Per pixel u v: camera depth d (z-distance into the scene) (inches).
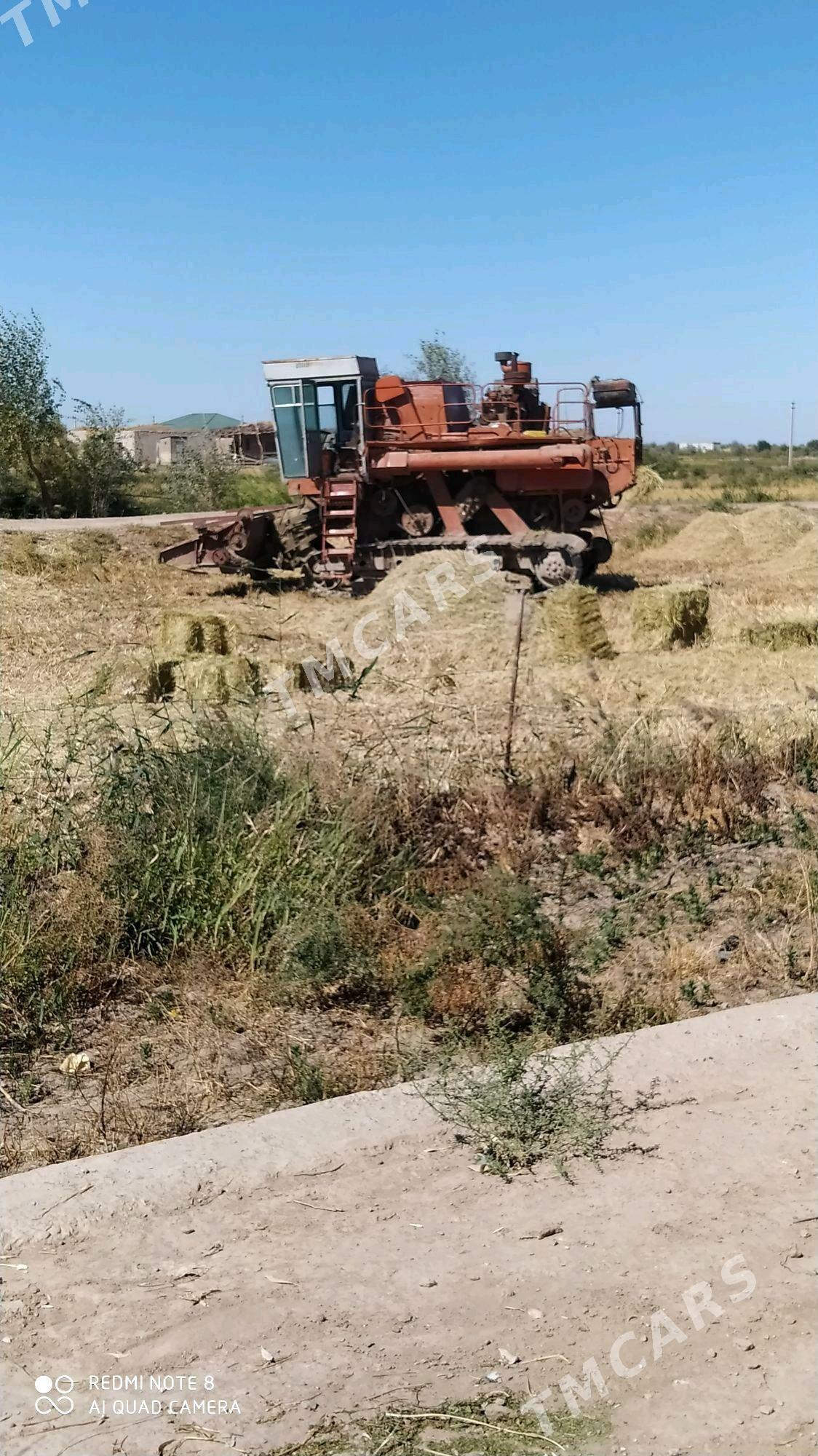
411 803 312.5
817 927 262.1
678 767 355.3
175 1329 140.9
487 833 318.0
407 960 246.7
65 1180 167.5
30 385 1617.9
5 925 243.1
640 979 238.7
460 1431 125.0
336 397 890.1
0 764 306.8
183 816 274.1
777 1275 147.2
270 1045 220.5
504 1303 143.8
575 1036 218.1
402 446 878.4
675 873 301.3
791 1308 141.8
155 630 716.0
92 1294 147.1
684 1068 195.8
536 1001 224.5
